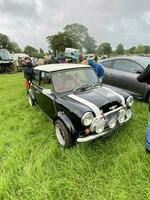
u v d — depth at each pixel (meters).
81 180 2.58
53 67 3.96
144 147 3.09
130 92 5.39
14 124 4.41
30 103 5.66
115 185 2.43
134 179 2.51
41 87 4.22
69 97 3.32
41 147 3.39
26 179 2.61
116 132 3.59
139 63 5.25
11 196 2.40
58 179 2.60
